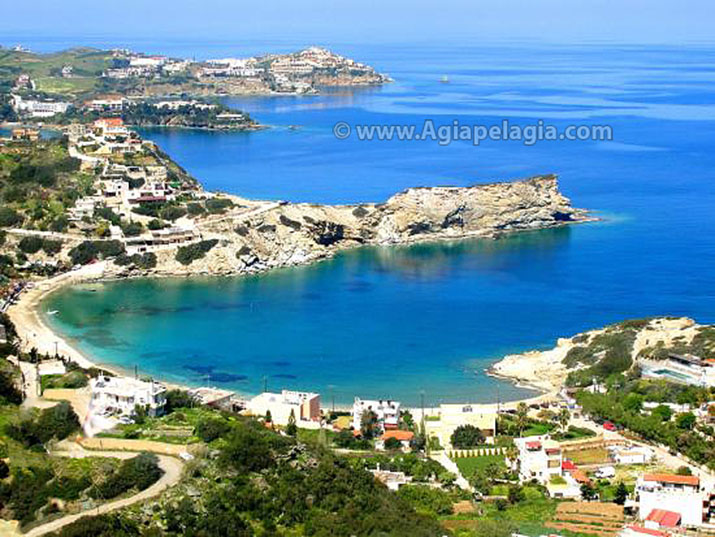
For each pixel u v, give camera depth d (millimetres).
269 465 186750
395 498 191125
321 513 174625
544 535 183125
